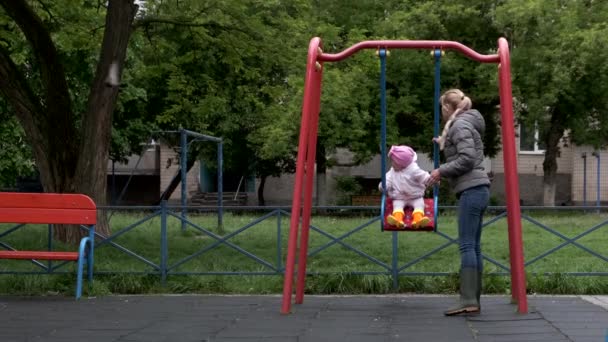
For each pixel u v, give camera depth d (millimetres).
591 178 37969
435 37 28094
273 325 6621
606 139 29656
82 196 8984
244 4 14875
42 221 8992
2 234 9344
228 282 9297
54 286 8961
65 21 15672
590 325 6469
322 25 16938
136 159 39062
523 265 7141
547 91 26766
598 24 25703
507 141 7160
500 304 7723
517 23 26328
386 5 28375
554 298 8266
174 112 17125
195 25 15250
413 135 30344
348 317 7031
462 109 7043
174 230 15859
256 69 16500
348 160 38219
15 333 6367
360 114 27312
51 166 12727
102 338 6125
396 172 7422
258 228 15773
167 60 17844
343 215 15930
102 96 12398
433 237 14469
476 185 6902
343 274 9039
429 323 6660
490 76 27375
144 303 8102
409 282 8977
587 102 28203
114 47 12398
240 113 30641
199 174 39406
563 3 26984
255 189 40312
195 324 6730
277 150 25828
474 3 27891
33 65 21656
